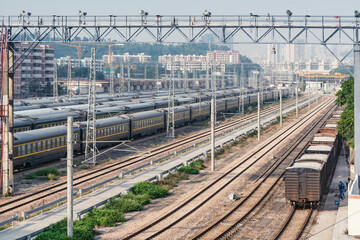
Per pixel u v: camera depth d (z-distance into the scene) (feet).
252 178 231.30
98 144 308.19
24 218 154.40
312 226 152.15
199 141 367.04
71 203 135.44
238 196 192.95
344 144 318.65
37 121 310.45
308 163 178.09
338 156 287.69
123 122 342.23
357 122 179.73
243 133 396.98
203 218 161.17
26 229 144.77
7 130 196.24
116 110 407.03
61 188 206.08
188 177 237.25
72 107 396.98
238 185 215.31
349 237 139.95
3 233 141.08
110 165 263.29
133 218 162.30
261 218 161.79
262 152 318.45
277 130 454.81
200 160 278.05
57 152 268.21
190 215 165.37
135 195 188.85
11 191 196.75
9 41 200.13
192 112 483.92
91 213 158.51
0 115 195.83
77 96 612.70
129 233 142.72
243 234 143.74
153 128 396.37
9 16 200.85
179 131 435.53
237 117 575.38
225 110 583.17
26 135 243.19
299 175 166.81
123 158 290.15
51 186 209.26
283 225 150.71
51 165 264.52
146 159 285.23
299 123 517.55
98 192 195.83
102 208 168.86
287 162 279.49
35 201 185.06
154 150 319.06
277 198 190.19
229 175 239.09
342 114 273.54
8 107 196.75
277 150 328.49
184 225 152.97
